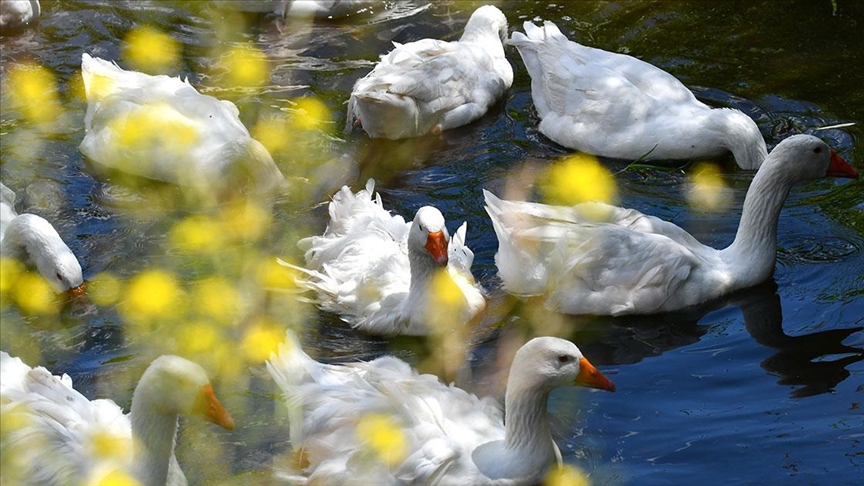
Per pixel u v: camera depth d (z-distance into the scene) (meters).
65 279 13.31
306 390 10.63
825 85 17.09
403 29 18.92
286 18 19.19
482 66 17.14
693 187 15.27
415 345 12.66
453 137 16.59
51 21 19.05
